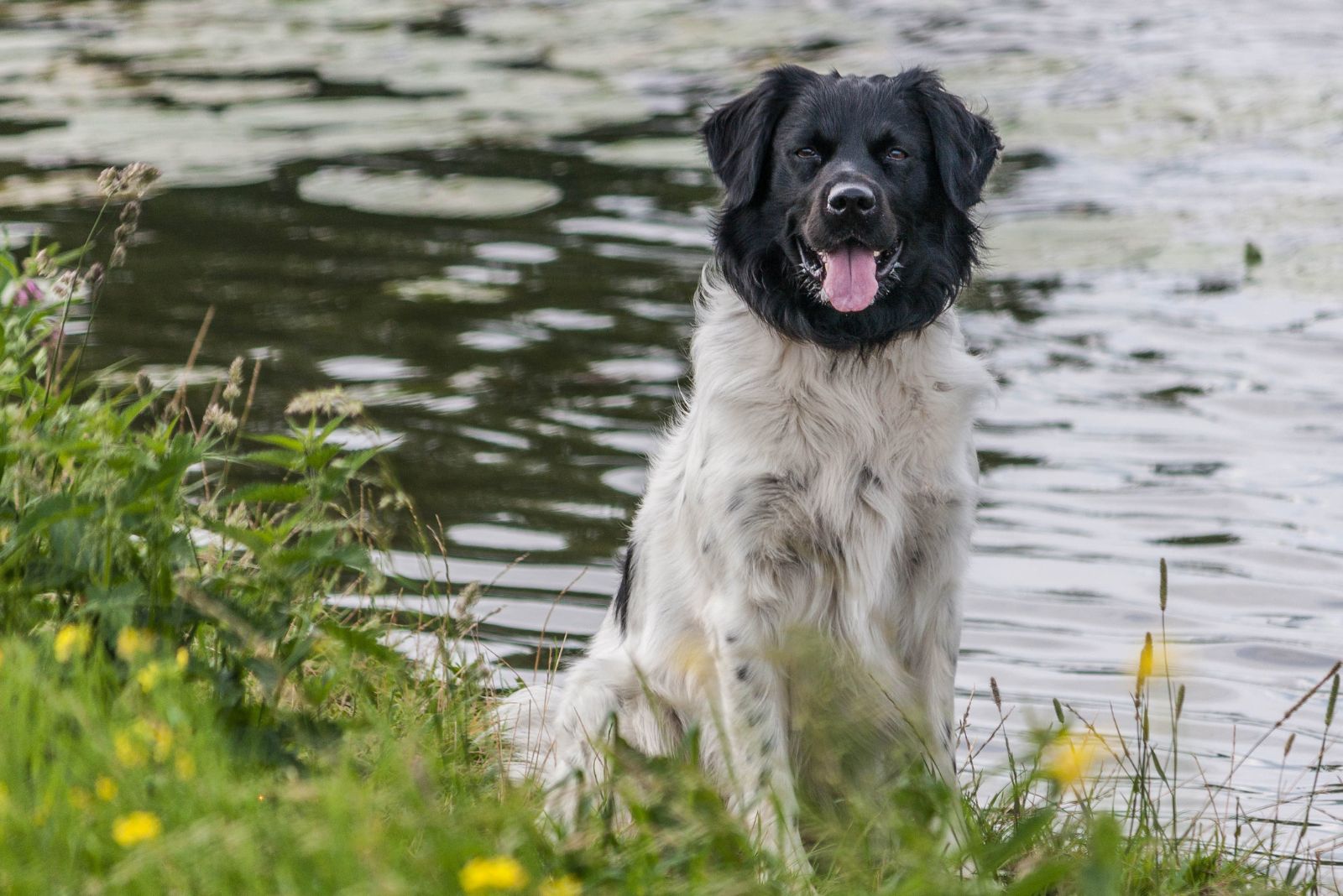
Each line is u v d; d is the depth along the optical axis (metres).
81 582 6.13
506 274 18.34
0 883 4.42
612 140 24.06
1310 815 8.21
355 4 35.59
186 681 5.98
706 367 8.03
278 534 6.37
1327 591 11.33
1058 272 18.67
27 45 30.53
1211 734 9.34
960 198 8.05
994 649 10.51
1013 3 35.59
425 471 13.06
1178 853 6.70
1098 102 26.73
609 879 5.22
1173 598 11.26
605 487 12.88
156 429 7.32
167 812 4.77
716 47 30.66
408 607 10.31
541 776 7.43
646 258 18.92
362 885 4.39
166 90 27.02
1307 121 25.41
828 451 7.56
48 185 20.92
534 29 32.78
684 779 5.77
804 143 7.96
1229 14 34.16
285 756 5.71
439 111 25.97
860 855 6.03
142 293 17.28
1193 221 20.42
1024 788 6.73
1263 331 16.75
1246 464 13.57
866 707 7.60
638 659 8.12
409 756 5.31
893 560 7.63
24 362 7.50
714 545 7.64
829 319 7.69
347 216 20.47
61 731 5.28
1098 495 12.98
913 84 8.18
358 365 15.41
